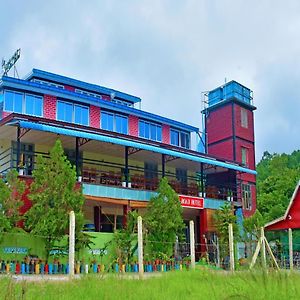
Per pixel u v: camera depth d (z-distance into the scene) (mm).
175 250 25109
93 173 27016
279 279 10898
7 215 20188
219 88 40156
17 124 22703
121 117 33531
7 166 26016
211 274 13562
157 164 33562
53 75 32906
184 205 29516
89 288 10820
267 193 52969
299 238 33344
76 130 24469
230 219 30250
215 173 36531
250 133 40031
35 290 10375
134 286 11703
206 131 40312
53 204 20953
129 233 23328
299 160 72750
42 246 20594
